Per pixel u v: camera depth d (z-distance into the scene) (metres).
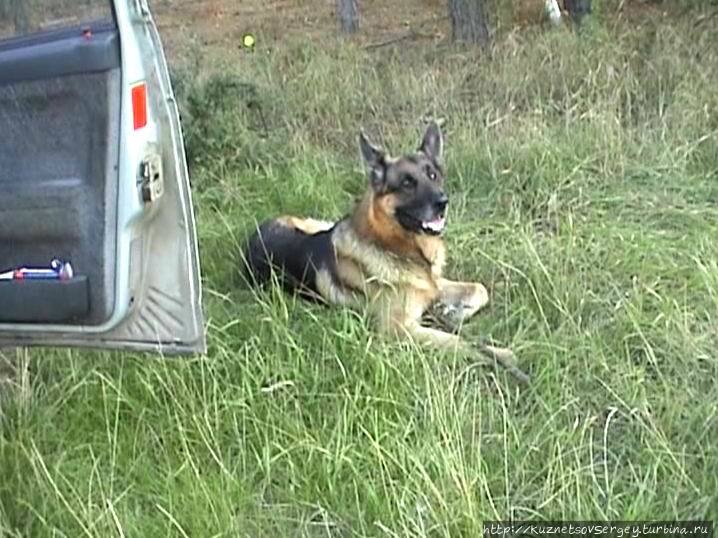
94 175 3.49
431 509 3.67
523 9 12.84
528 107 8.65
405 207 5.49
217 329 4.93
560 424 4.34
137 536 3.66
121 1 3.40
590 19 10.48
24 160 3.54
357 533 3.70
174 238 3.70
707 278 5.29
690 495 3.77
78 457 4.15
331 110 9.02
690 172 7.26
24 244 3.58
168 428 4.24
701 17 10.47
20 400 4.38
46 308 3.59
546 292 5.49
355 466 4.01
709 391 4.43
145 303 3.77
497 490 3.96
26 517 3.79
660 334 4.90
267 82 9.70
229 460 4.12
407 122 8.66
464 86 9.47
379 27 13.45
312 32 13.48
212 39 13.39
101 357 4.66
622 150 7.43
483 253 6.06
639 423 4.20
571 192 6.89
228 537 3.69
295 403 4.44
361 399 4.40
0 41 3.52
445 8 14.09
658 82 8.69
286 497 3.97
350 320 5.10
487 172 7.33
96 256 3.53
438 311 5.76
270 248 6.20
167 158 3.63
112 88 3.43
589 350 4.80
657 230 6.31
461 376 4.68
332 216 7.11
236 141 7.93
